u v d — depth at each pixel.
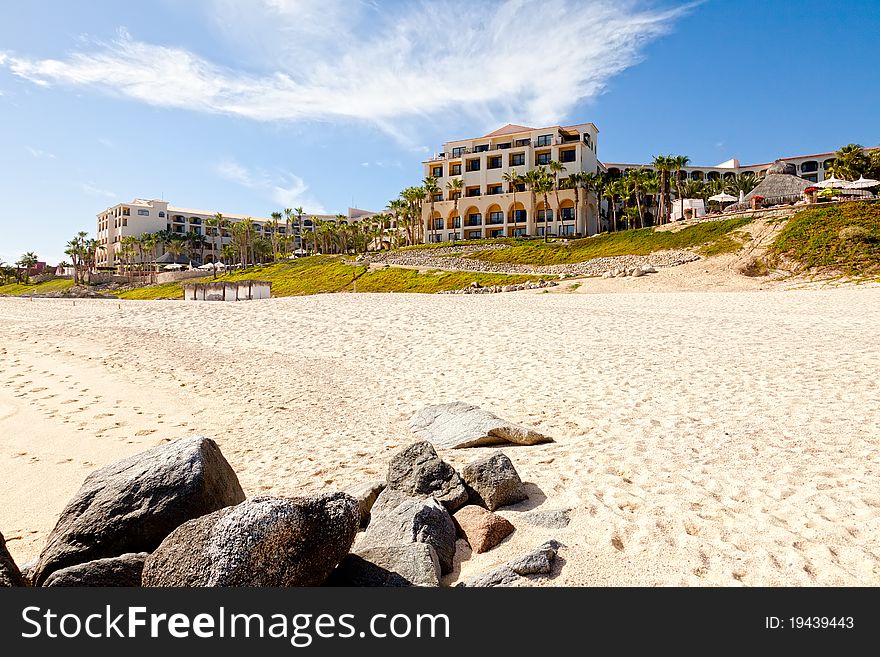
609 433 6.69
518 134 78.12
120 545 3.82
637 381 9.18
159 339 17.70
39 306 40.12
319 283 60.47
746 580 3.38
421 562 3.54
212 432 8.48
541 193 70.56
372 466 6.35
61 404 10.29
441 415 7.89
